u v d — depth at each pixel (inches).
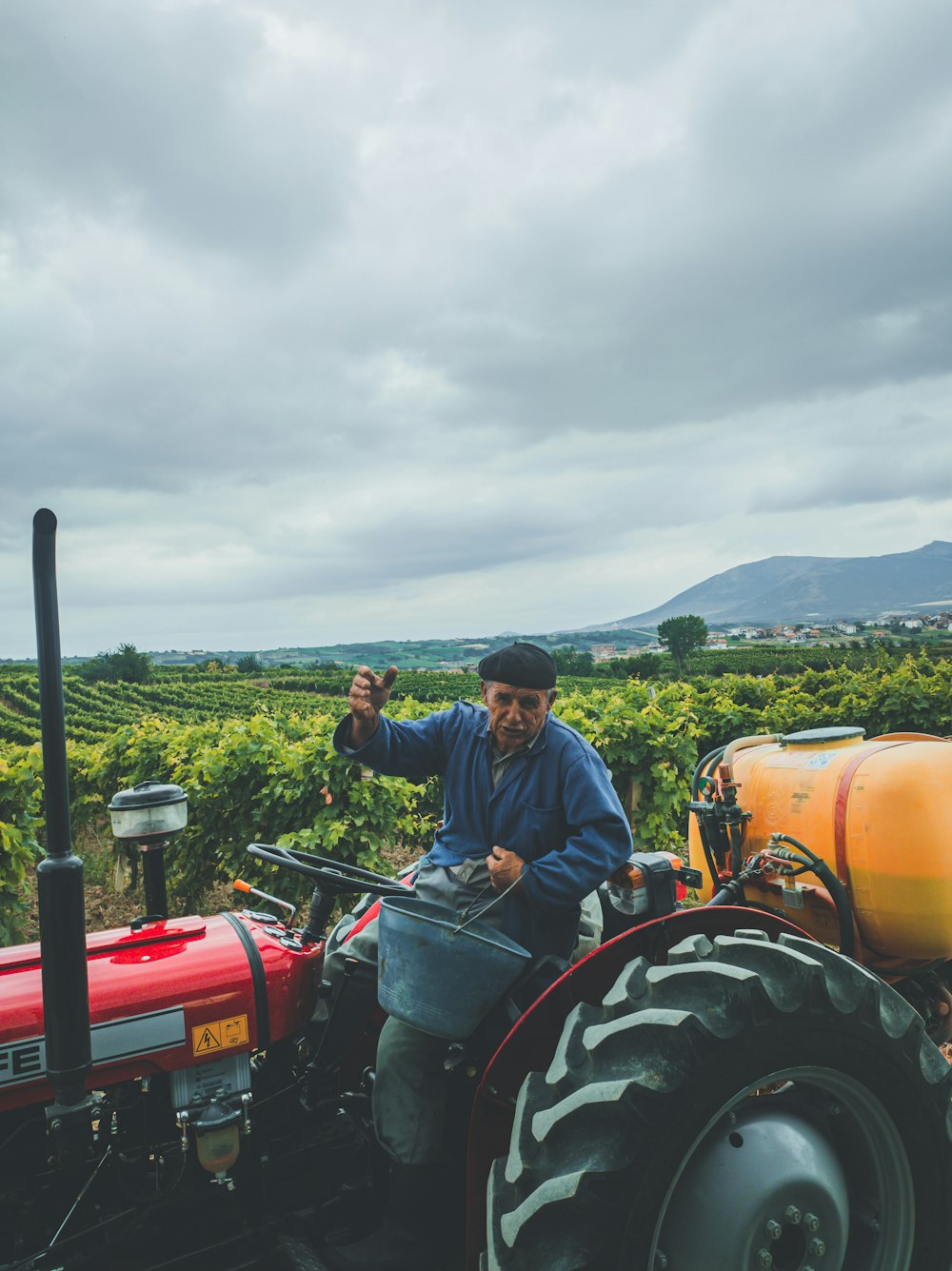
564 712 390.0
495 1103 87.9
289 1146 103.7
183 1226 97.3
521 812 104.7
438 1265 95.9
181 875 335.3
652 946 93.5
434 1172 97.2
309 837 292.0
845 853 124.8
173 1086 96.8
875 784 122.7
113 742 472.1
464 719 114.0
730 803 142.6
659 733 360.8
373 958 107.3
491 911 101.7
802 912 133.0
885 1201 91.7
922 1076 91.0
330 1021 105.0
